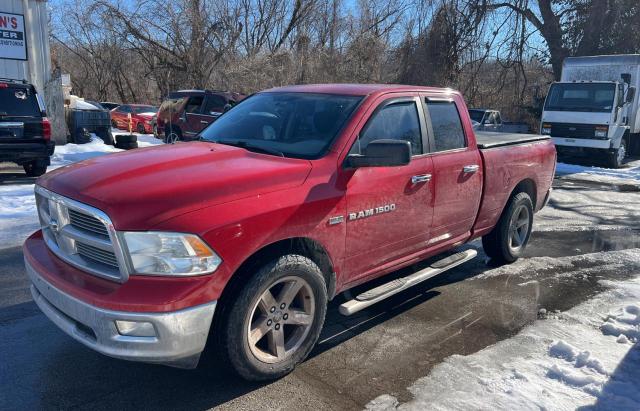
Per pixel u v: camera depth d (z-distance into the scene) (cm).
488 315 450
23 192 895
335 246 357
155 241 278
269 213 310
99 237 293
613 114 1511
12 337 388
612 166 1606
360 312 450
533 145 606
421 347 388
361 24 2664
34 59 1470
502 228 568
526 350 386
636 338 407
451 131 477
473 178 488
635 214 908
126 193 291
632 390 333
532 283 535
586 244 697
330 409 309
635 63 1619
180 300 276
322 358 370
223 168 329
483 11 2280
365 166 353
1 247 600
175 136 1578
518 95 2445
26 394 316
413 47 2430
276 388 330
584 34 2250
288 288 332
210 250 285
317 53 2458
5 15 1390
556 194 1095
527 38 2384
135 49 2595
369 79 2473
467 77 2444
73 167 349
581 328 426
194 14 2405
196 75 2459
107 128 1666
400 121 423
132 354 278
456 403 315
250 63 2286
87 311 282
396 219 404
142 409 305
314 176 345
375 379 343
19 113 1008
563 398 322
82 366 350
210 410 306
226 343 305
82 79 4294
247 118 438
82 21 3306
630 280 551
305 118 403
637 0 2167
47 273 312
